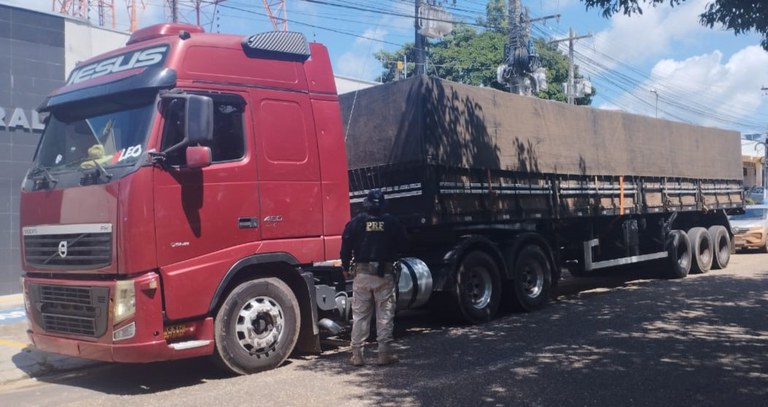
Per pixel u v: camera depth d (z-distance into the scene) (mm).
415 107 9406
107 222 6559
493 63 31203
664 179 15109
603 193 12969
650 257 14805
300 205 7750
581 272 14039
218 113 7180
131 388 7043
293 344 7613
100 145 6961
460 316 9812
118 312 6422
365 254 7512
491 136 10352
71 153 7234
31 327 7426
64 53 15648
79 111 7336
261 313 7355
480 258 10086
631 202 13867
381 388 6484
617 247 13969
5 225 14883
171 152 6676
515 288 10711
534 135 11227
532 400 5957
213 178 7000
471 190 9977
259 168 7410
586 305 11453
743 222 22844
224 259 7023
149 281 6449
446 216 9500
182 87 6883
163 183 6637
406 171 9562
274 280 7523
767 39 9008
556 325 9617
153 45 7137
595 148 12781
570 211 11992
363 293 7531
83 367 8242
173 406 6172
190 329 6867
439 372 7043
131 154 6641
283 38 7793
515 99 10922
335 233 8086
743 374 6773
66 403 6551
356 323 7559
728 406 5766
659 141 14992
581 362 7312
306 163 7855
